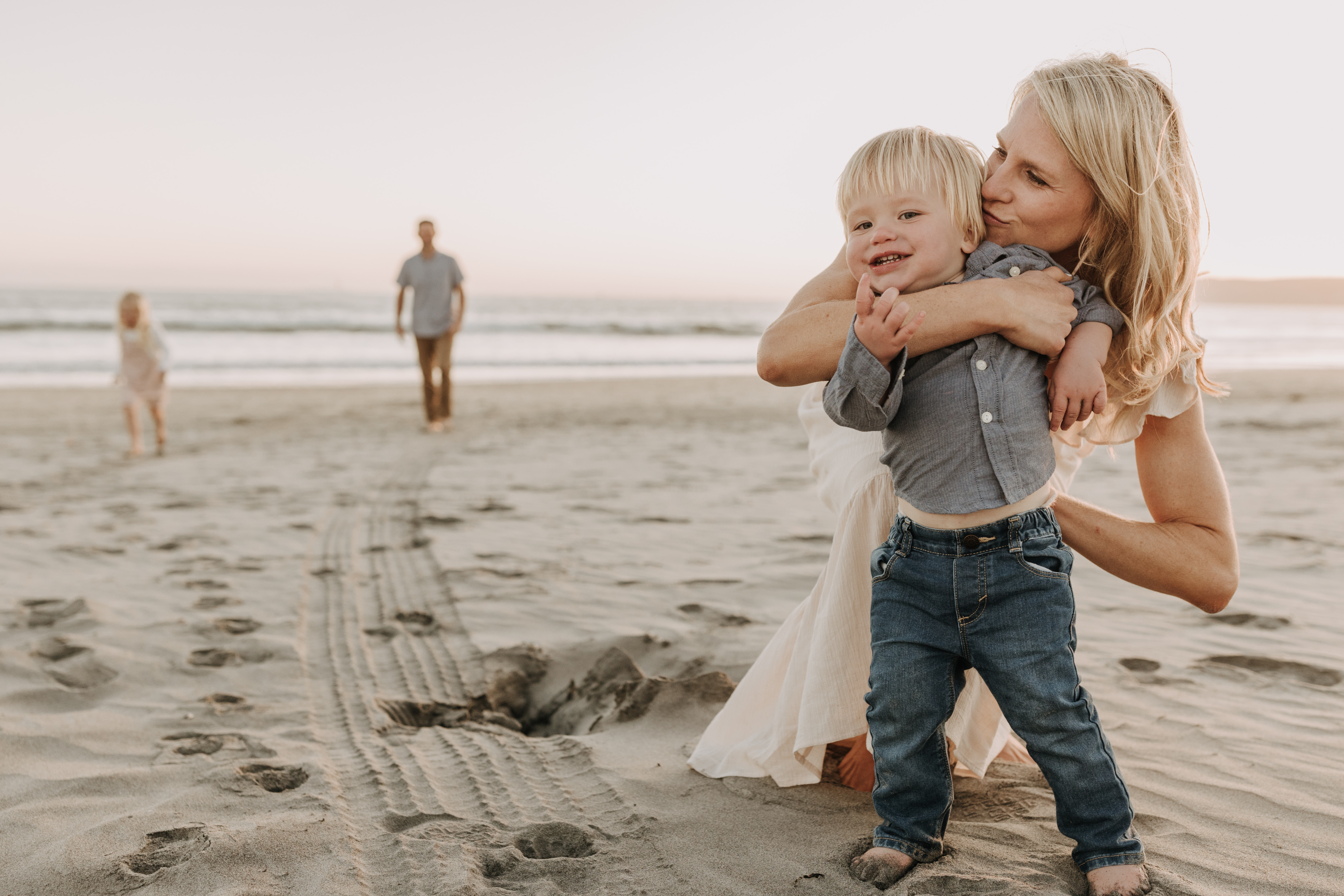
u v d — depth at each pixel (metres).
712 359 24.08
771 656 2.06
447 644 3.06
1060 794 1.55
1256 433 8.20
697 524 4.86
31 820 1.84
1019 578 1.50
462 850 1.71
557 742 2.26
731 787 1.98
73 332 25.25
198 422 10.06
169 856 1.71
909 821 1.62
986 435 1.53
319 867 1.66
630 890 1.58
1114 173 1.54
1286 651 2.80
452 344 9.37
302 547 4.42
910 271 1.61
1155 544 1.66
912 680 1.55
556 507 5.36
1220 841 1.71
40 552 4.26
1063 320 1.54
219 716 2.45
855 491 1.83
